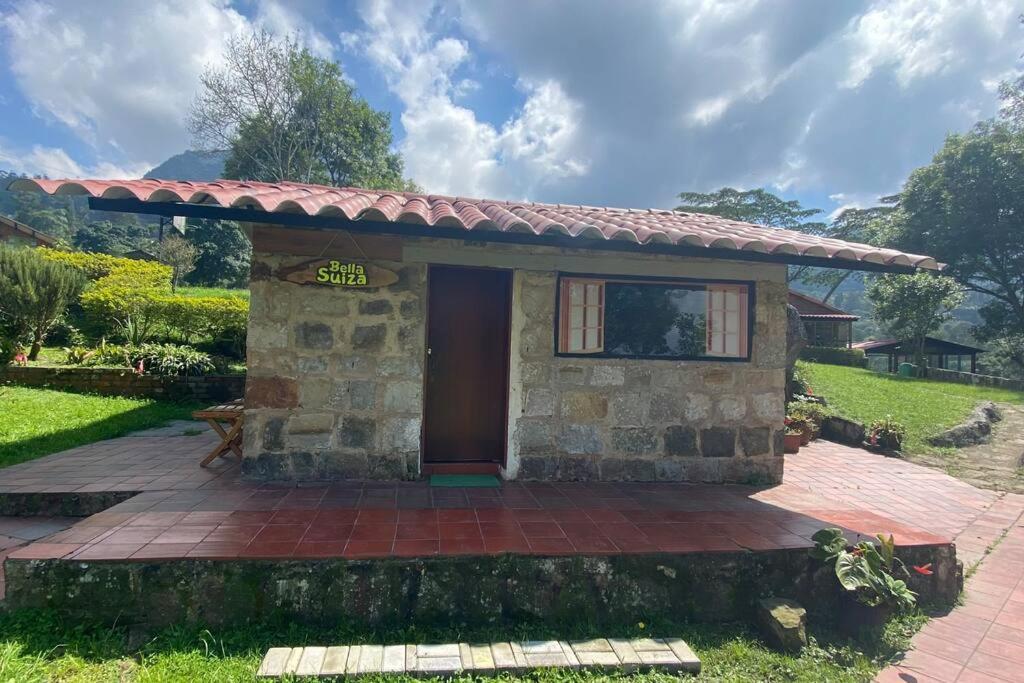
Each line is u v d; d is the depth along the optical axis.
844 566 3.28
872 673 2.92
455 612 3.15
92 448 5.81
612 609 3.29
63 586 2.85
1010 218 20.12
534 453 4.76
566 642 2.99
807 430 7.80
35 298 9.56
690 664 2.85
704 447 5.00
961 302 18.86
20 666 2.49
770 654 3.04
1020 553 4.36
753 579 3.44
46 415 7.07
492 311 5.08
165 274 13.83
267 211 3.52
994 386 15.52
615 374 4.85
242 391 9.48
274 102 23.34
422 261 4.54
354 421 4.50
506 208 5.33
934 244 21.06
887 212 28.19
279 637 2.90
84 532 3.27
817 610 3.50
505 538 3.44
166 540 3.17
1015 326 22.36
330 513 3.74
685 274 4.96
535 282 4.75
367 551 3.13
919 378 16.67
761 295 5.10
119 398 8.69
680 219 6.09
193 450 5.70
